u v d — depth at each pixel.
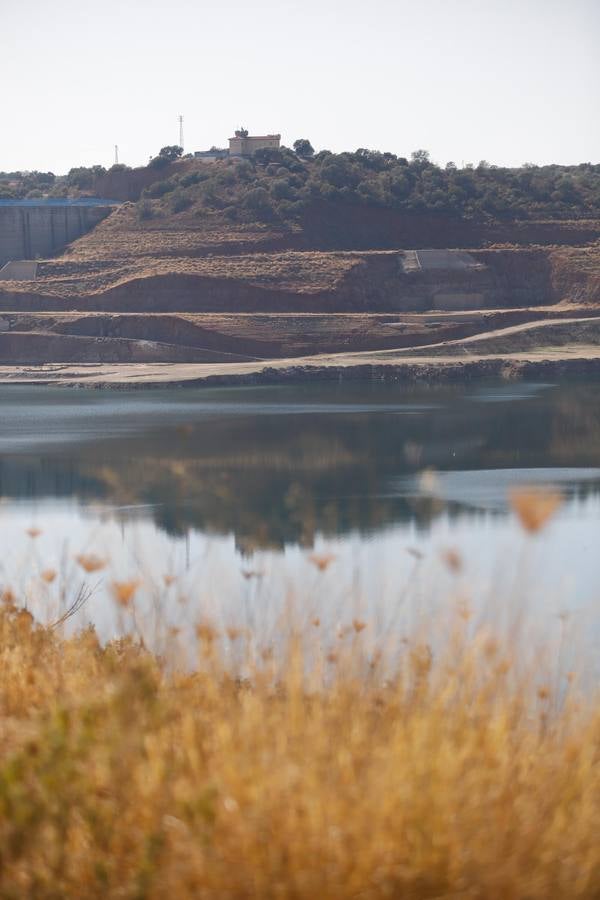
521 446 81.50
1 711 8.48
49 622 12.03
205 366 151.00
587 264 192.38
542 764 6.98
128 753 6.94
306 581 11.35
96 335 166.75
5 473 64.94
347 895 5.97
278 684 8.84
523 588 10.48
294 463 71.56
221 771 6.71
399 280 187.38
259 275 182.12
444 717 7.38
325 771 6.59
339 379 145.12
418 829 6.07
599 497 57.50
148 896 6.21
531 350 162.88
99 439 84.06
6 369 151.00
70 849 6.53
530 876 6.16
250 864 6.09
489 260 194.50
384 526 44.41
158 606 10.34
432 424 95.06
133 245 198.88
